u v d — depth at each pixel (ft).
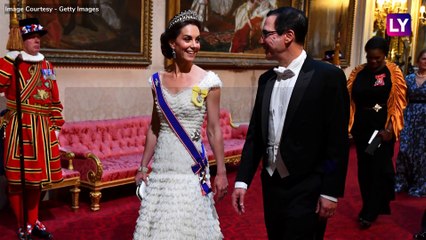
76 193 15.58
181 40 7.52
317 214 7.72
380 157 14.32
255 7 24.93
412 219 16.17
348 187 20.20
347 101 7.66
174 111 7.66
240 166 8.34
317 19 29.14
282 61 7.70
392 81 13.88
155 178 7.89
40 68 12.89
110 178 15.88
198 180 7.80
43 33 12.80
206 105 7.96
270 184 7.93
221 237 8.29
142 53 19.71
